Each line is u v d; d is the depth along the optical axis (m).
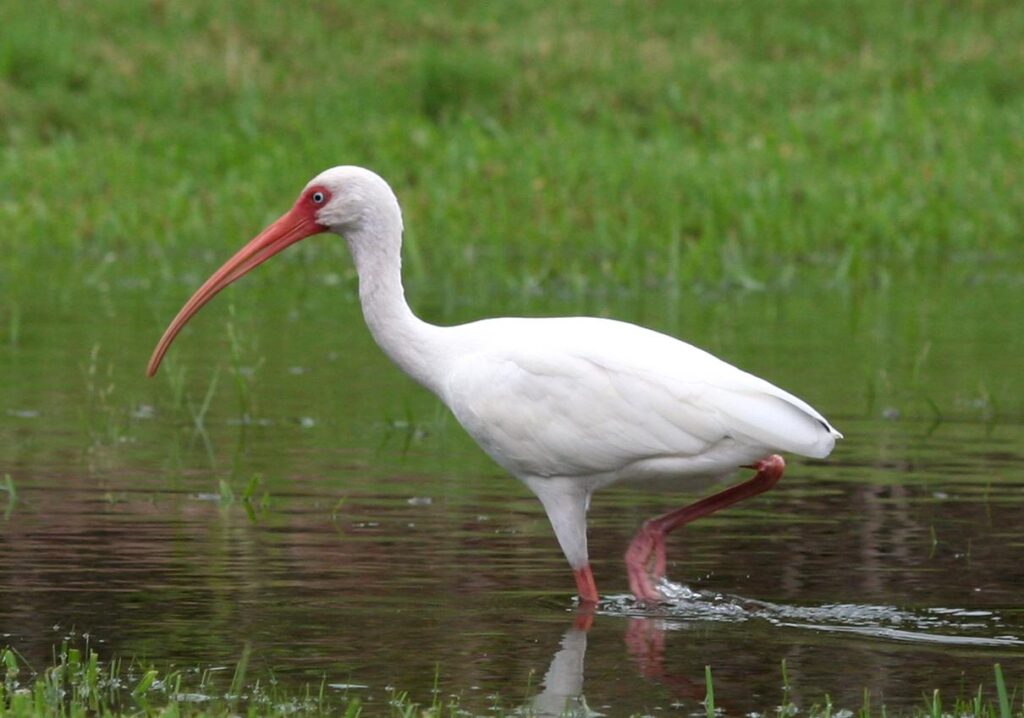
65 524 10.81
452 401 9.98
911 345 17.38
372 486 12.02
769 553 10.39
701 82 30.86
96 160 27.23
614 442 9.52
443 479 12.29
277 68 31.11
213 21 32.62
